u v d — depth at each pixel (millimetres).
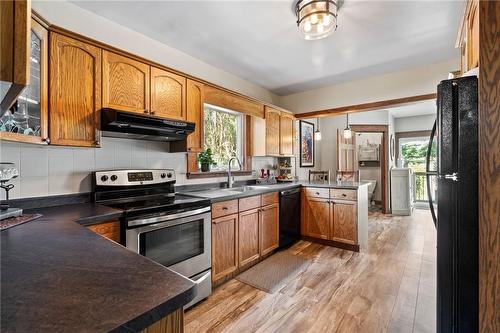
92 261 806
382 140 5879
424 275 2594
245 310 2008
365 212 3602
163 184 2531
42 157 1854
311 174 4883
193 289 637
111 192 2139
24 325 469
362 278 2543
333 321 1858
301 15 2057
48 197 1874
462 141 1312
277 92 4359
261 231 2998
